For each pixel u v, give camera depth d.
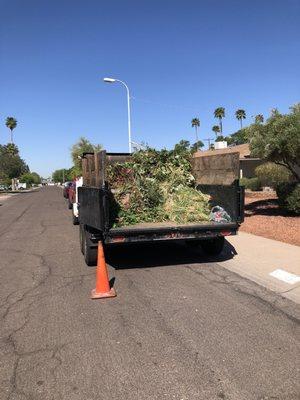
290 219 10.55
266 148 10.85
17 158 71.12
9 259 7.70
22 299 5.15
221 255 7.28
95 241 6.38
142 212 6.69
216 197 7.02
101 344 3.73
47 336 3.95
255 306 4.62
